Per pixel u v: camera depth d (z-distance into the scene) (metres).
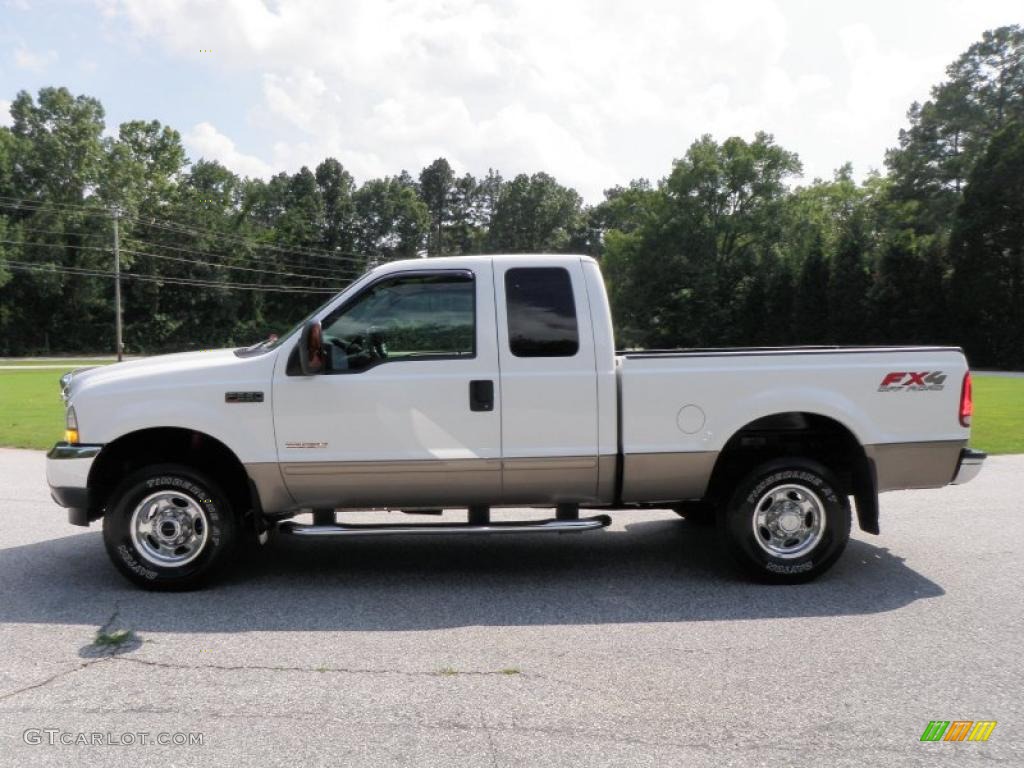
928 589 5.28
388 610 4.93
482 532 5.27
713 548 6.43
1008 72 59.06
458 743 3.21
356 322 5.30
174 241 78.50
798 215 63.38
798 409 5.31
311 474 5.23
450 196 129.62
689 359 5.31
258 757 3.10
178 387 5.21
